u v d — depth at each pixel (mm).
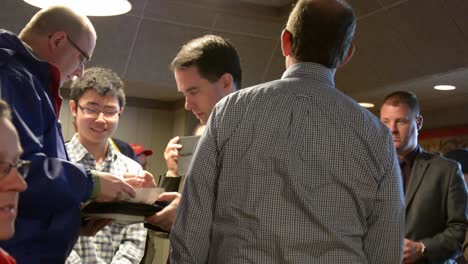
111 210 2205
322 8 2033
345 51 2084
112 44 5656
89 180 2127
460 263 5430
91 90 3178
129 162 3287
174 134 7375
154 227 2486
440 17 5090
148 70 5984
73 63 2414
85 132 3170
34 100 2064
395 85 6062
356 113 1965
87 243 2949
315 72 2008
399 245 1958
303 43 2031
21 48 2170
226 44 2604
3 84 1990
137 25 5570
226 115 1966
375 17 5484
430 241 3566
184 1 5480
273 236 1856
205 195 1953
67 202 2043
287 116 1928
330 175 1896
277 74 6309
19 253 1994
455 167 3762
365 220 1962
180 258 1947
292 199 1878
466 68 5285
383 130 1989
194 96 2539
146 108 7297
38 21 2377
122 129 7141
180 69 2533
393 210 1943
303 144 1900
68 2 3814
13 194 1549
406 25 5363
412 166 3869
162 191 2326
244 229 1885
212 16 5676
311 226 1868
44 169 1997
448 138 7457
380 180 1944
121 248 3031
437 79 5781
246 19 5758
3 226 1531
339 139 1918
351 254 1891
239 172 1911
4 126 1523
